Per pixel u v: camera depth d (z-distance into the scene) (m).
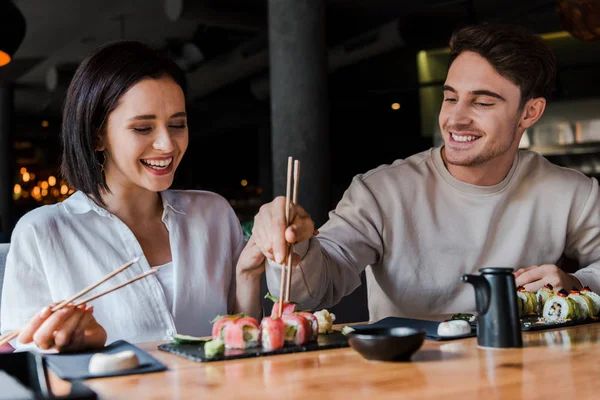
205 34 9.72
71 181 1.88
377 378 1.18
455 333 1.60
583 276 2.20
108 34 9.52
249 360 1.35
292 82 6.11
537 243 2.38
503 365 1.29
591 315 1.87
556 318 1.88
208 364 1.32
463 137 2.20
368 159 13.76
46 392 1.09
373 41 8.46
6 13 5.55
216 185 18.52
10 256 1.83
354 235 2.27
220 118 15.09
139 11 8.61
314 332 1.54
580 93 7.77
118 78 1.75
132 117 1.74
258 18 8.38
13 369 1.31
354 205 2.34
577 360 1.33
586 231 2.42
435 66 8.88
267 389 1.11
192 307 1.96
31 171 16.88
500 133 2.17
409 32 8.15
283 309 1.62
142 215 1.97
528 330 1.71
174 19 7.97
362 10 8.80
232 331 1.44
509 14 7.60
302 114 6.10
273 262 1.81
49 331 1.40
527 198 2.37
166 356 1.42
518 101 2.18
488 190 2.31
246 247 1.92
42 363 1.29
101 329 1.49
